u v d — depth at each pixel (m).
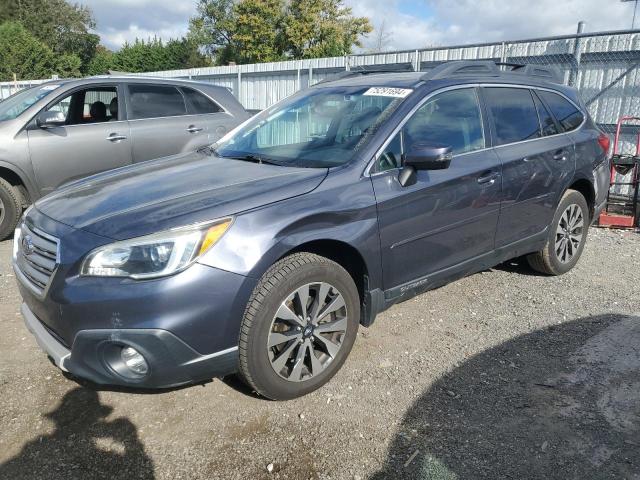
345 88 4.04
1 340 3.65
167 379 2.60
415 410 2.93
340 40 36.94
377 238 3.17
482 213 3.81
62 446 2.64
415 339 3.74
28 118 5.99
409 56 10.81
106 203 2.93
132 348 2.54
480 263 3.96
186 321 2.53
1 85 19.11
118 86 6.71
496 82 4.20
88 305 2.51
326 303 3.05
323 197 2.97
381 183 3.22
